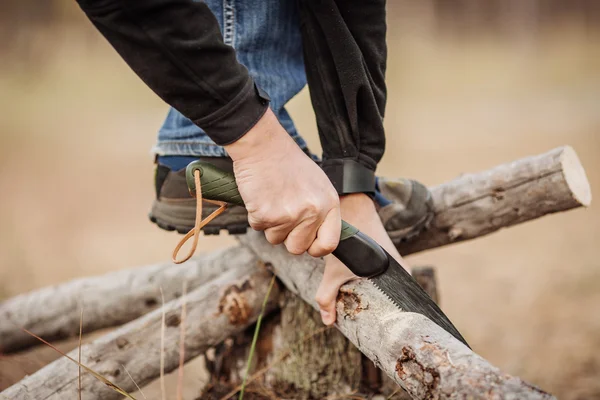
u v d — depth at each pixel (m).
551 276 3.82
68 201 6.09
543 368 2.61
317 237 1.27
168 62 1.12
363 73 1.45
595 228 4.87
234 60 1.16
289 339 1.88
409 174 6.89
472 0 20.16
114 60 13.15
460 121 10.80
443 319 1.34
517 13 20.27
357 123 1.47
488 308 3.39
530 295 3.53
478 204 1.85
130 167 7.63
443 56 16.94
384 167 7.36
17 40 12.88
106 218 5.50
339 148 1.49
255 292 1.84
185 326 1.78
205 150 1.52
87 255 4.35
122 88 11.91
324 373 1.86
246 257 2.00
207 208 1.58
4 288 3.49
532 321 3.15
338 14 1.44
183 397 2.34
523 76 15.30
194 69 1.12
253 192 1.21
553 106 11.66
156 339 1.74
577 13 20.48
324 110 1.50
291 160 1.22
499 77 15.30
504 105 12.27
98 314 2.29
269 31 1.53
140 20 1.09
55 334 2.32
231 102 1.15
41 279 3.74
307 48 1.50
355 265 1.35
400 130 10.17
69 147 8.66
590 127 9.27
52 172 7.35
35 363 2.15
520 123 10.16
